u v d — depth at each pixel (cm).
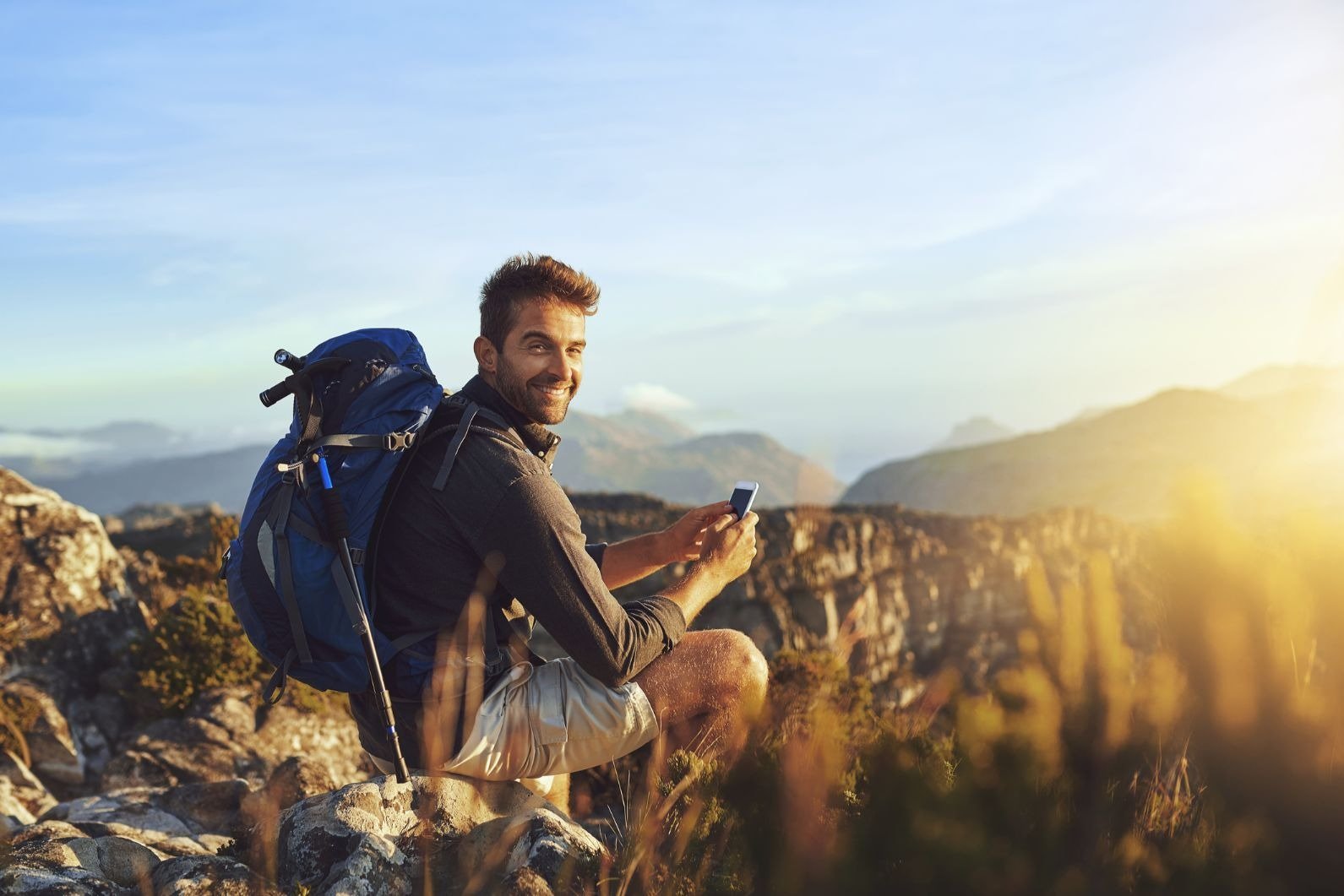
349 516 325
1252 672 238
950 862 212
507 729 347
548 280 344
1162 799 248
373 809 324
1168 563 246
